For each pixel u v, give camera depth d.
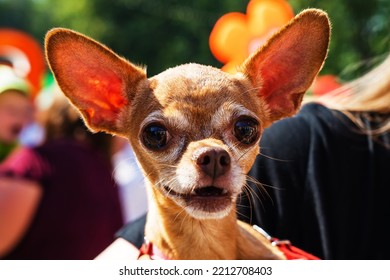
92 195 0.64
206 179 0.42
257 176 0.49
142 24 3.98
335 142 0.49
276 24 0.96
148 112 0.45
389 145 0.50
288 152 0.49
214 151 0.42
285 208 0.48
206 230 0.46
